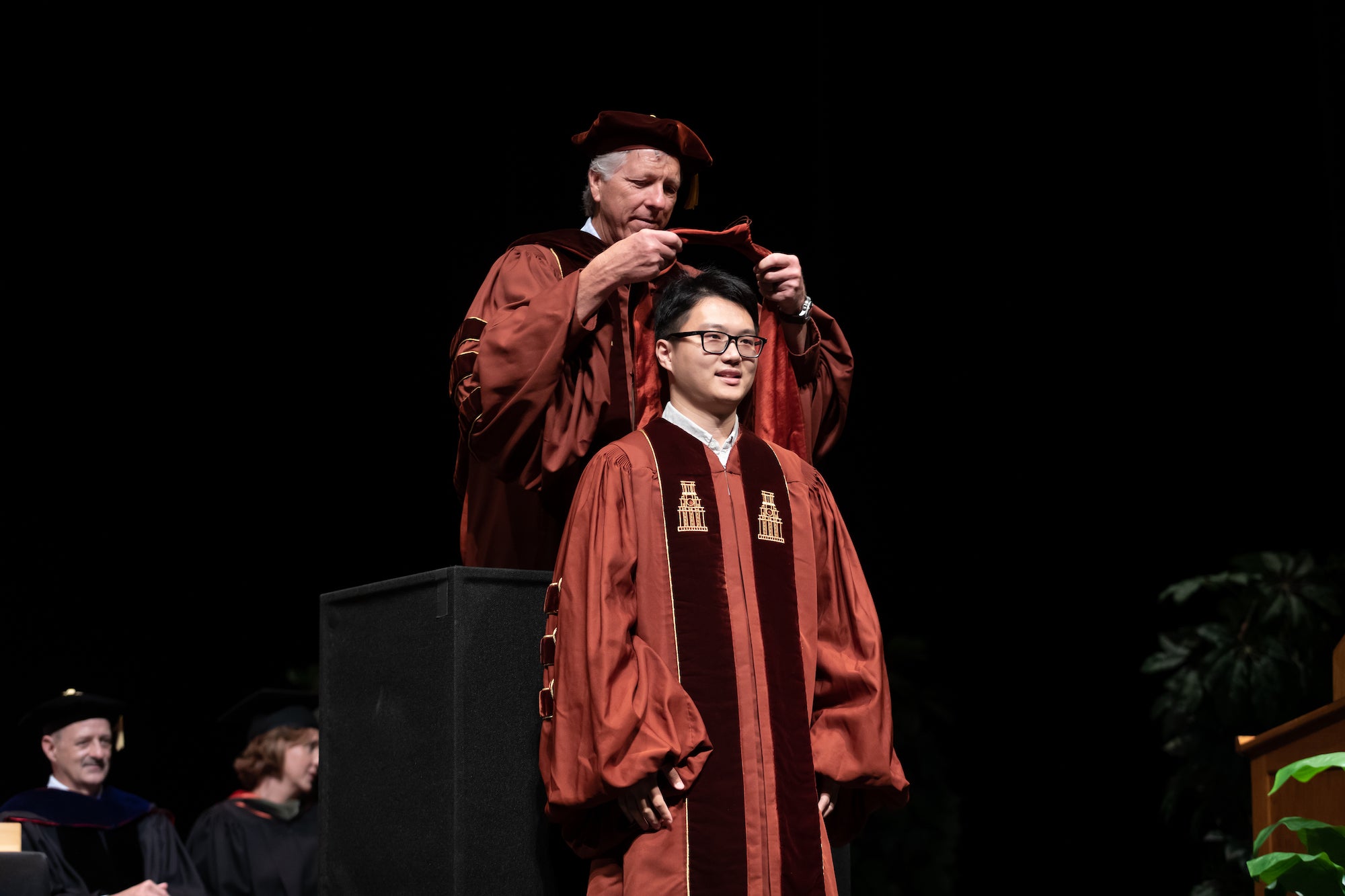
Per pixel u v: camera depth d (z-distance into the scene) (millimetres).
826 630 5855
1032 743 17156
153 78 14867
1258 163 15266
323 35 15227
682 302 5848
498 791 5855
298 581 15938
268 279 15648
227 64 15039
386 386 16078
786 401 6684
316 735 14422
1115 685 16766
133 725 15211
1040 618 17125
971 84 16203
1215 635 13148
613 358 6305
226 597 15664
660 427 5781
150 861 12945
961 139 16266
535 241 6969
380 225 15812
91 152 14797
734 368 5793
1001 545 17078
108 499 15227
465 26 15516
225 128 15156
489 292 6812
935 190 16359
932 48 16234
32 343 14891
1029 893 16984
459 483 7207
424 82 15547
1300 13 14906
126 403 15281
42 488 14961
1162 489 16328
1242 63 15250
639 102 15789
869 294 16422
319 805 6637
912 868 15367
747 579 5562
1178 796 13266
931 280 16484
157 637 15375
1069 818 16953
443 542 16344
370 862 6254
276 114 15289
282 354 15797
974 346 16625
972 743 17234
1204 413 15977
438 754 5891
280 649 15789
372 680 6391
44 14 14375
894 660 15977
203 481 15617
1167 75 15594
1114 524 16609
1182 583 13766
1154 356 16141
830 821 5898
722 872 5164
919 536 17188
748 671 5434
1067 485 16812
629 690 5172
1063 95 16000
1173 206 15773
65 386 15031
